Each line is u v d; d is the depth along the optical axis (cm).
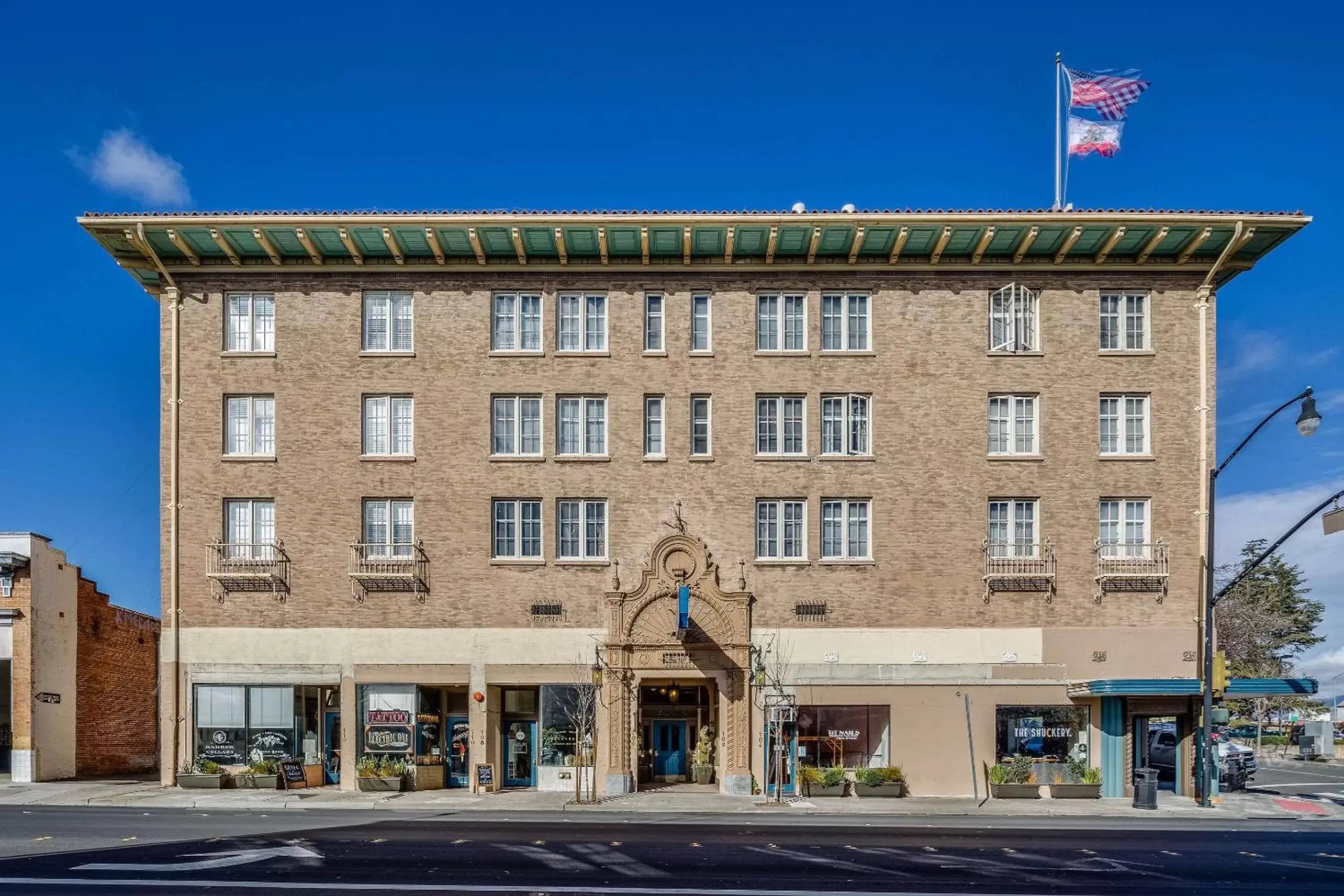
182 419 3453
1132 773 3284
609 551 3394
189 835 2230
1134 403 3466
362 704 3366
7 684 3731
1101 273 3469
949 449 3419
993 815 2831
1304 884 1756
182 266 3475
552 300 3475
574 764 3266
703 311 3503
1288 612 7294
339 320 3475
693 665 3338
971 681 3328
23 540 3572
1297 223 3262
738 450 3425
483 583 3384
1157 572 3356
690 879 1739
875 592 3372
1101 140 3497
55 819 2573
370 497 3425
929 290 3466
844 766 3306
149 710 4462
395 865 1855
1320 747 5600
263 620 3388
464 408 3447
